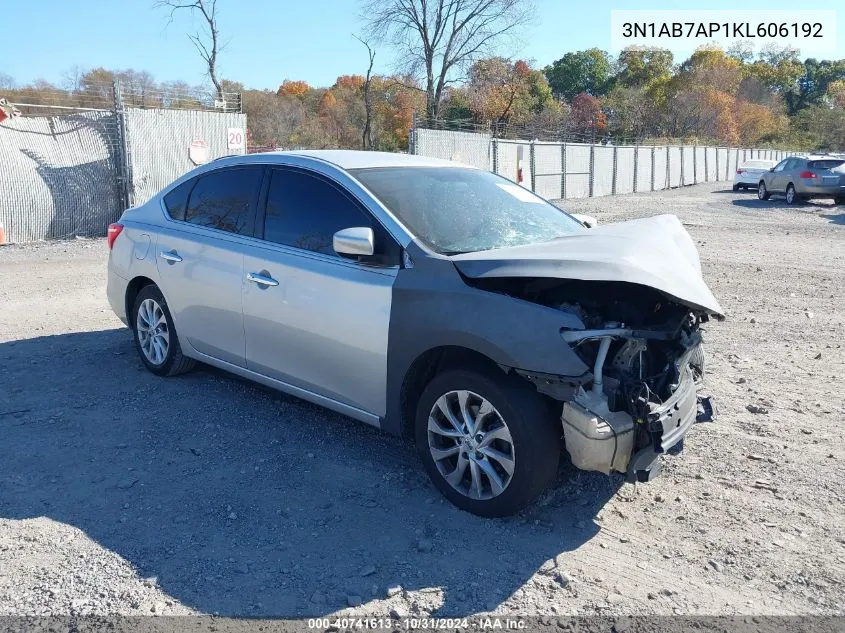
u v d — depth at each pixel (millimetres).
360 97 51750
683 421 3674
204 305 5086
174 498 3945
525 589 3197
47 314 7875
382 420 4156
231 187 5125
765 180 25812
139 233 5742
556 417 3625
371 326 4043
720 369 6203
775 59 102125
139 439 4672
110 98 16125
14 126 13586
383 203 4219
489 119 46719
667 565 3377
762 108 78812
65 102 16406
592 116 68125
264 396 5438
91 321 7586
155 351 5734
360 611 3041
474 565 3367
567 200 25734
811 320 7934
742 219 18812
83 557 3385
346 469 4301
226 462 4375
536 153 24672
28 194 13805
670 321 3785
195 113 16188
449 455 3871
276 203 4754
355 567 3346
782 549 3498
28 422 4902
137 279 5797
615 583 3240
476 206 4598
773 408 5289
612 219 18438
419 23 40594
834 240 14523
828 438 4754
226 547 3490
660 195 29406
